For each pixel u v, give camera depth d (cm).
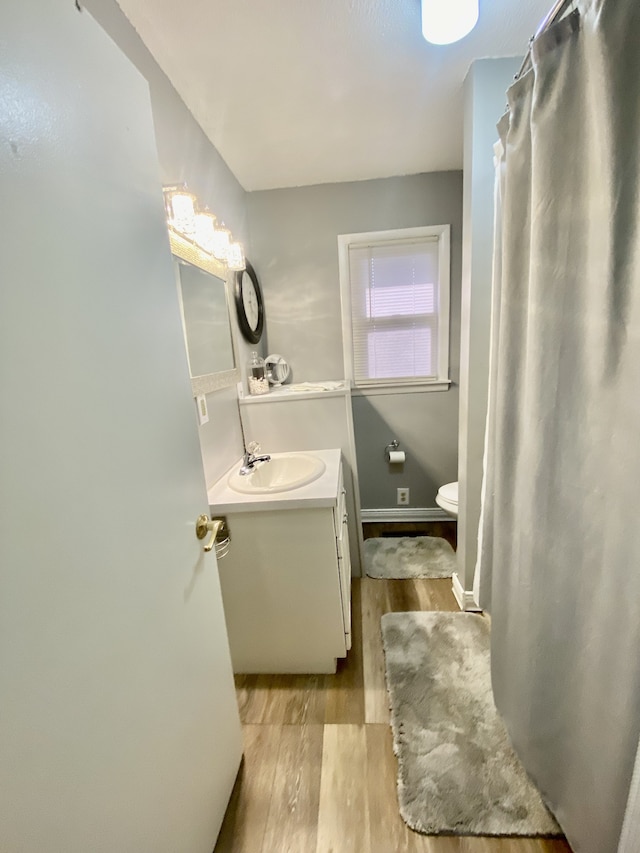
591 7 65
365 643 172
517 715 110
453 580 205
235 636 156
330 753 125
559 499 87
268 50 131
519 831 101
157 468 77
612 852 76
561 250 80
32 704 46
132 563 67
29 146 48
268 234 253
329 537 143
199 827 90
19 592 44
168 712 77
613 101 62
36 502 47
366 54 136
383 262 254
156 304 79
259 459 187
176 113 147
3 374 44
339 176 236
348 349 264
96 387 60
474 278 157
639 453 64
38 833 45
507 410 107
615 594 71
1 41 45
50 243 51
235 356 202
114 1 109
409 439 277
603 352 70
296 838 104
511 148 97
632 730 69
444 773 116
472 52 138
